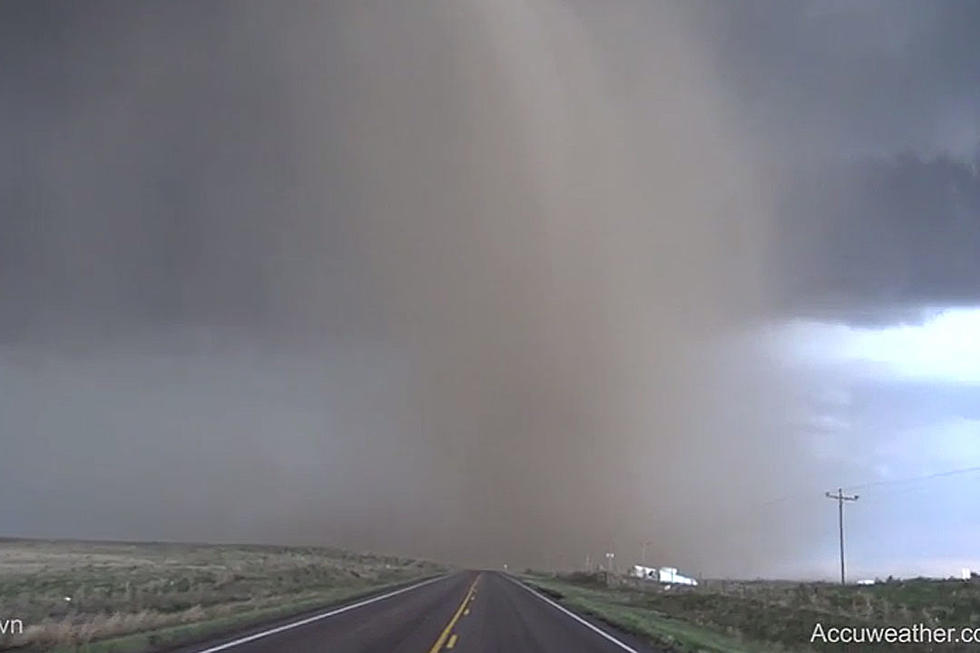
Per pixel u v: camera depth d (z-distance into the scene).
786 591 76.62
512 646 27.19
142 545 182.25
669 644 30.31
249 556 147.25
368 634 28.91
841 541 89.00
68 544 169.88
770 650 33.88
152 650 22.58
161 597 45.84
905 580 69.06
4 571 75.69
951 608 48.59
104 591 49.62
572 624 38.41
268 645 24.38
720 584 122.88
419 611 41.78
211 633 27.50
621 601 74.25
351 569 120.56
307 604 44.25
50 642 23.09
